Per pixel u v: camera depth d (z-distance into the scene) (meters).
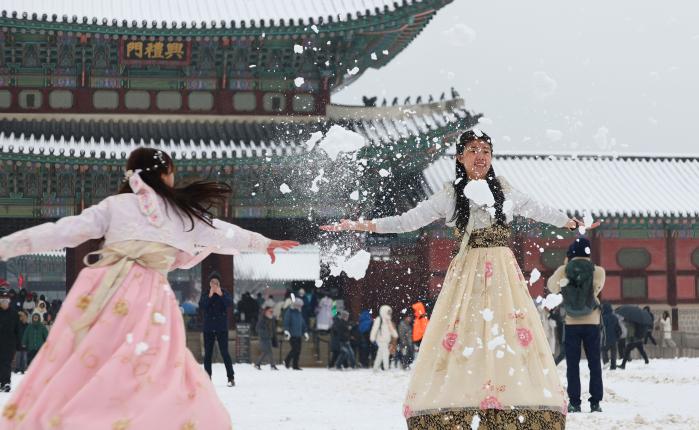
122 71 48.97
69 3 48.09
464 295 10.60
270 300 48.84
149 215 8.91
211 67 49.47
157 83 49.25
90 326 8.40
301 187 48.94
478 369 10.28
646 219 59.31
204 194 9.25
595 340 18.62
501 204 10.89
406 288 51.22
